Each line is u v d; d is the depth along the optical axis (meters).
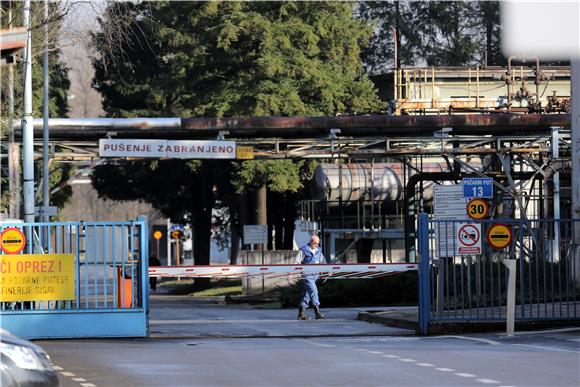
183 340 34.56
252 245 91.50
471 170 65.38
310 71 86.88
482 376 23.86
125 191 97.50
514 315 35.31
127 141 59.09
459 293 41.84
